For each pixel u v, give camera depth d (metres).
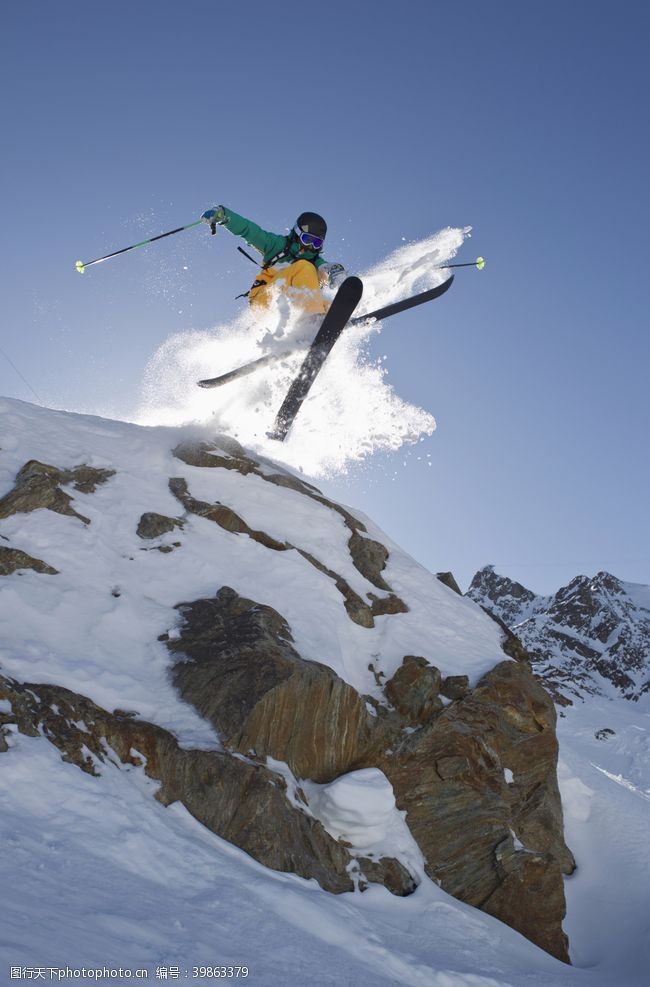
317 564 9.10
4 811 4.36
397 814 7.27
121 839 4.59
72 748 5.36
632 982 6.76
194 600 7.68
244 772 5.95
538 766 8.27
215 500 9.37
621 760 31.14
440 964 5.42
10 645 6.25
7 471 8.59
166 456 9.91
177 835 5.06
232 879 4.77
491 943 6.34
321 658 7.50
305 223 9.10
